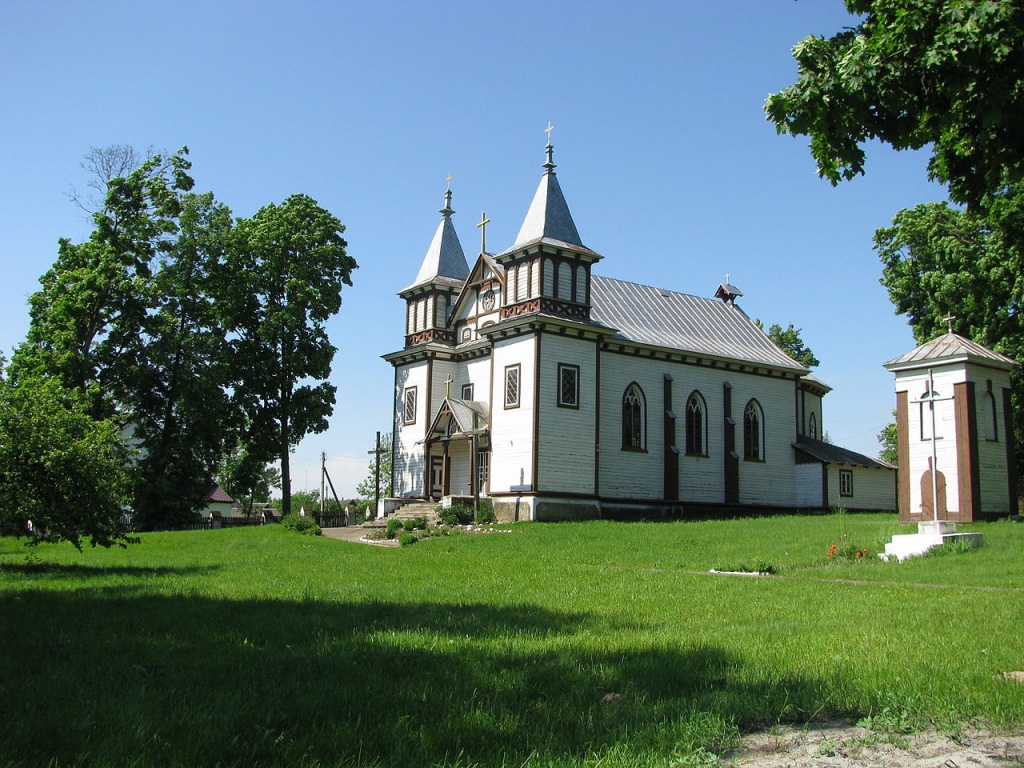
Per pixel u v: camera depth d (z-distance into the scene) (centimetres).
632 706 667
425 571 1983
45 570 1952
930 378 2442
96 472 2039
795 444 4850
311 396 4575
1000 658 871
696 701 676
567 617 1175
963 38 669
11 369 3950
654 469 4228
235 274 4500
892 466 4953
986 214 877
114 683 720
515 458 3853
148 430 4256
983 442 3167
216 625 1050
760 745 603
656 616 1202
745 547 2480
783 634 1029
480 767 530
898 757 577
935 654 885
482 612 1216
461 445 4412
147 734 568
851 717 673
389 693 689
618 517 4056
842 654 882
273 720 611
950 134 811
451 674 768
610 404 4128
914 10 698
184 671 773
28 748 534
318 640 942
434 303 4669
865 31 789
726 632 1042
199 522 5312
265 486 9006
